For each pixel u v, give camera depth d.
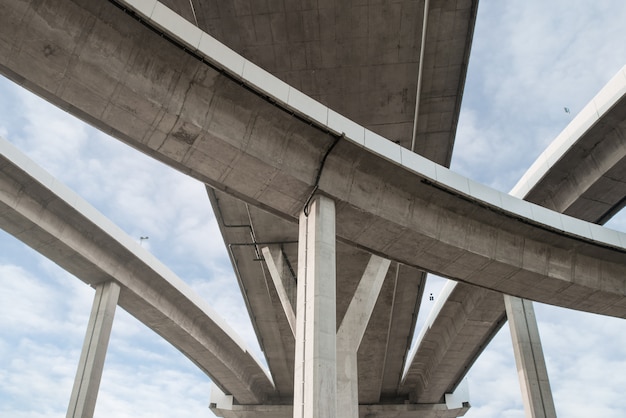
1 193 21.75
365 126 21.75
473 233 18.38
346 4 18.03
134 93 13.18
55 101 13.82
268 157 14.95
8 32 12.16
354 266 26.77
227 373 39.62
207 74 13.84
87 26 12.63
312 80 20.31
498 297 29.36
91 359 24.48
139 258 27.39
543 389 22.98
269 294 31.27
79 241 25.06
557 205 23.31
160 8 12.88
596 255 20.33
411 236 17.39
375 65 19.72
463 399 46.66
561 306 21.50
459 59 19.20
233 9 18.25
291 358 39.50
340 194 15.95
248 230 26.00
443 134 21.84
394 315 34.12
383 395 47.25
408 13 18.30
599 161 21.09
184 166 15.67
